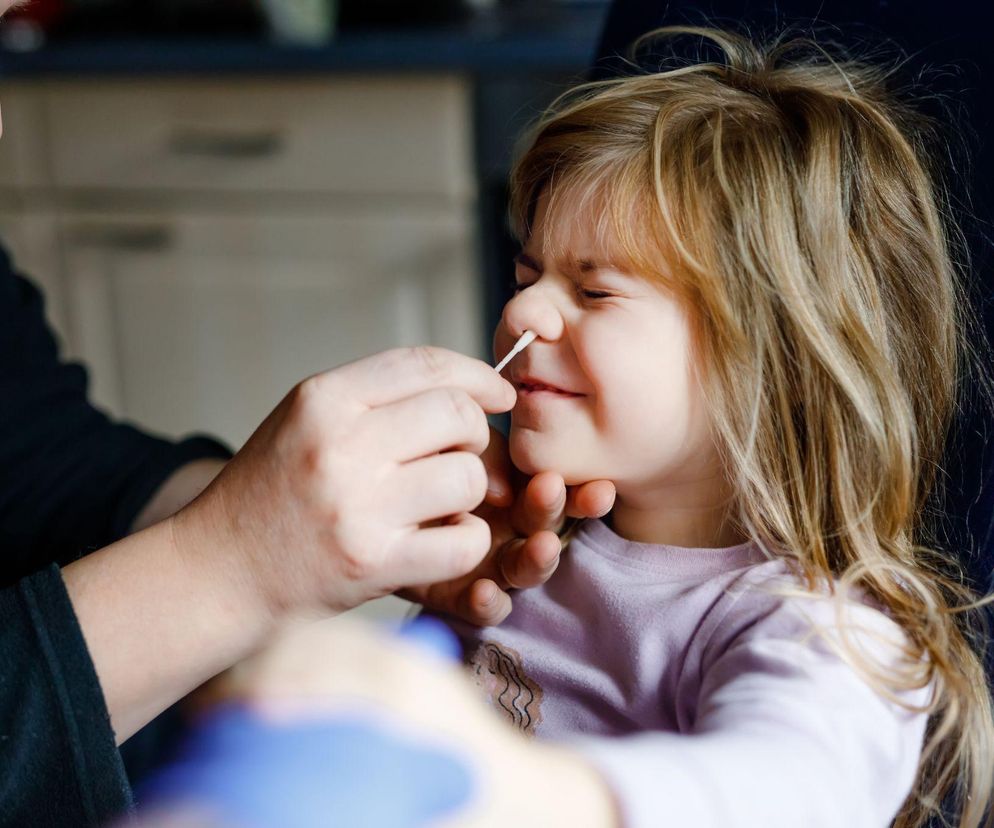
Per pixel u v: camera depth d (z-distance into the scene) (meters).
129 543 0.64
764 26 0.86
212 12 2.17
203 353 2.10
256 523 0.61
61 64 1.96
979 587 0.73
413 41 1.86
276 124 1.95
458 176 1.92
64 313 2.10
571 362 0.73
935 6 0.79
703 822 0.48
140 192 2.02
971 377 0.75
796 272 0.72
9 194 2.05
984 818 0.72
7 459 1.02
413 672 0.44
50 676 0.59
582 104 0.79
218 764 0.40
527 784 0.43
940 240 0.76
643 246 0.72
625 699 0.74
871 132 0.76
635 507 0.78
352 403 0.61
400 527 0.60
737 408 0.72
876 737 0.60
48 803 0.59
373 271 1.99
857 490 0.72
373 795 0.38
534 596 0.80
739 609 0.70
